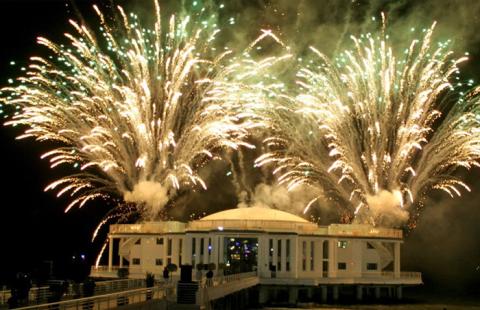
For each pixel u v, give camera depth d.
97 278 109.62
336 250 109.06
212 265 81.50
